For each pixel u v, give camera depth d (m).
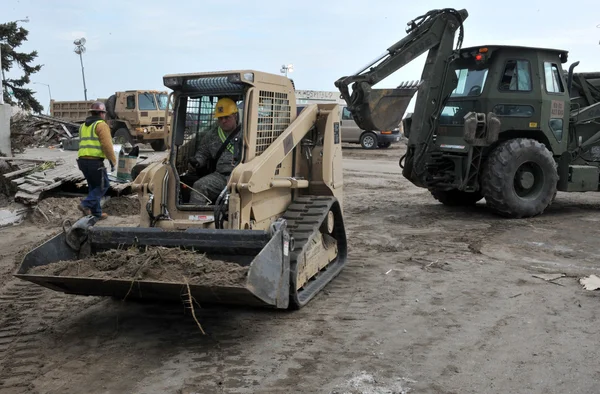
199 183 5.97
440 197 11.60
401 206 11.74
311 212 6.30
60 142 25.09
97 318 5.70
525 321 5.43
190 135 6.40
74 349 4.96
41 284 5.16
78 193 11.49
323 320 5.52
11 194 11.81
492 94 9.95
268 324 5.45
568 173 10.51
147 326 5.46
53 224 10.01
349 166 19.56
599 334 5.11
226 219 5.51
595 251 7.96
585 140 11.01
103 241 5.58
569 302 5.93
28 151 21.84
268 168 5.74
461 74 10.65
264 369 4.52
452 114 10.62
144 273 4.85
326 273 6.77
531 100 10.14
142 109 22.55
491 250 8.02
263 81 5.89
